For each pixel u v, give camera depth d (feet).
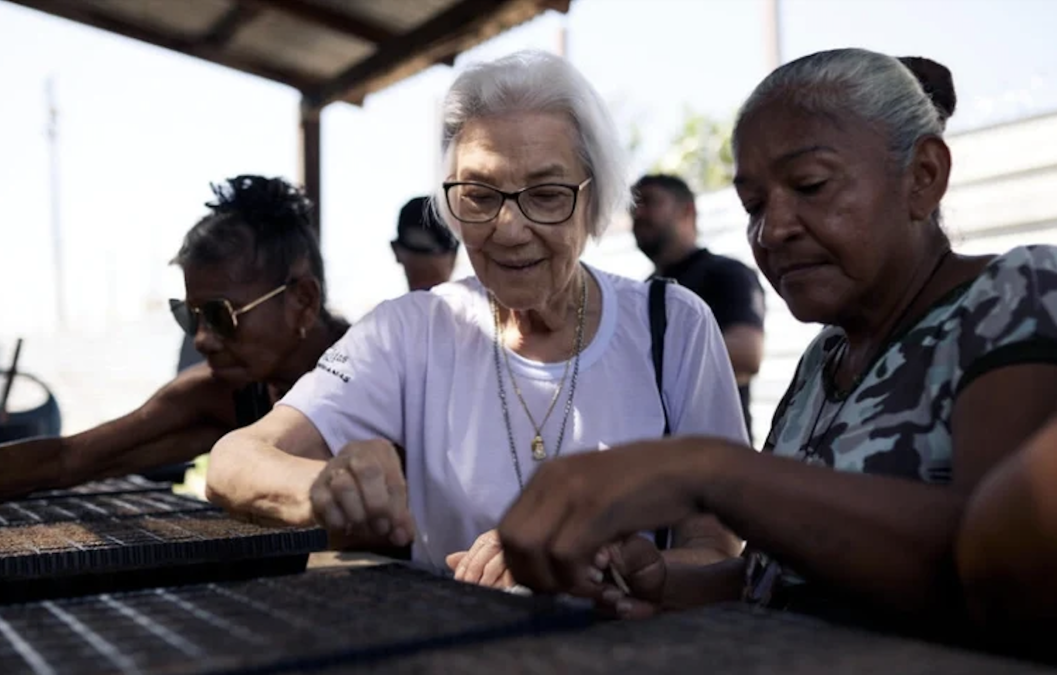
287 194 7.20
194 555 3.62
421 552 5.77
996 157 15.48
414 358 5.85
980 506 2.34
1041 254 3.17
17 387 16.31
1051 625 2.23
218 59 14.49
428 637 2.30
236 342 6.77
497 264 5.41
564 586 2.75
